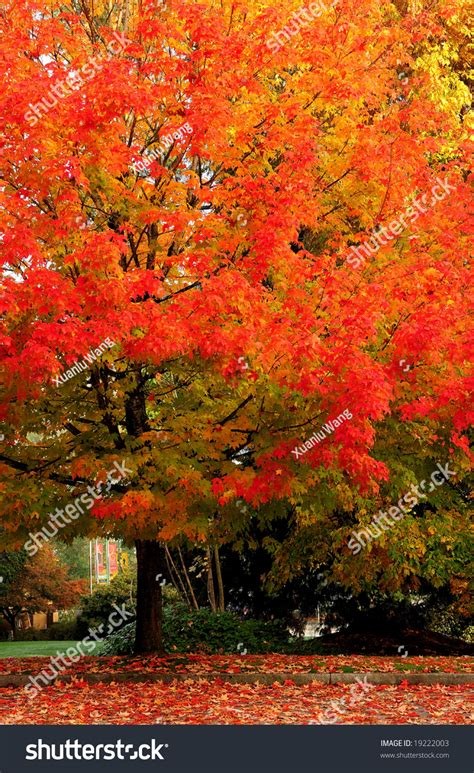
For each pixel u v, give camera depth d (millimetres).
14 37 11445
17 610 43344
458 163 12656
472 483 17719
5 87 10477
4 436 12922
